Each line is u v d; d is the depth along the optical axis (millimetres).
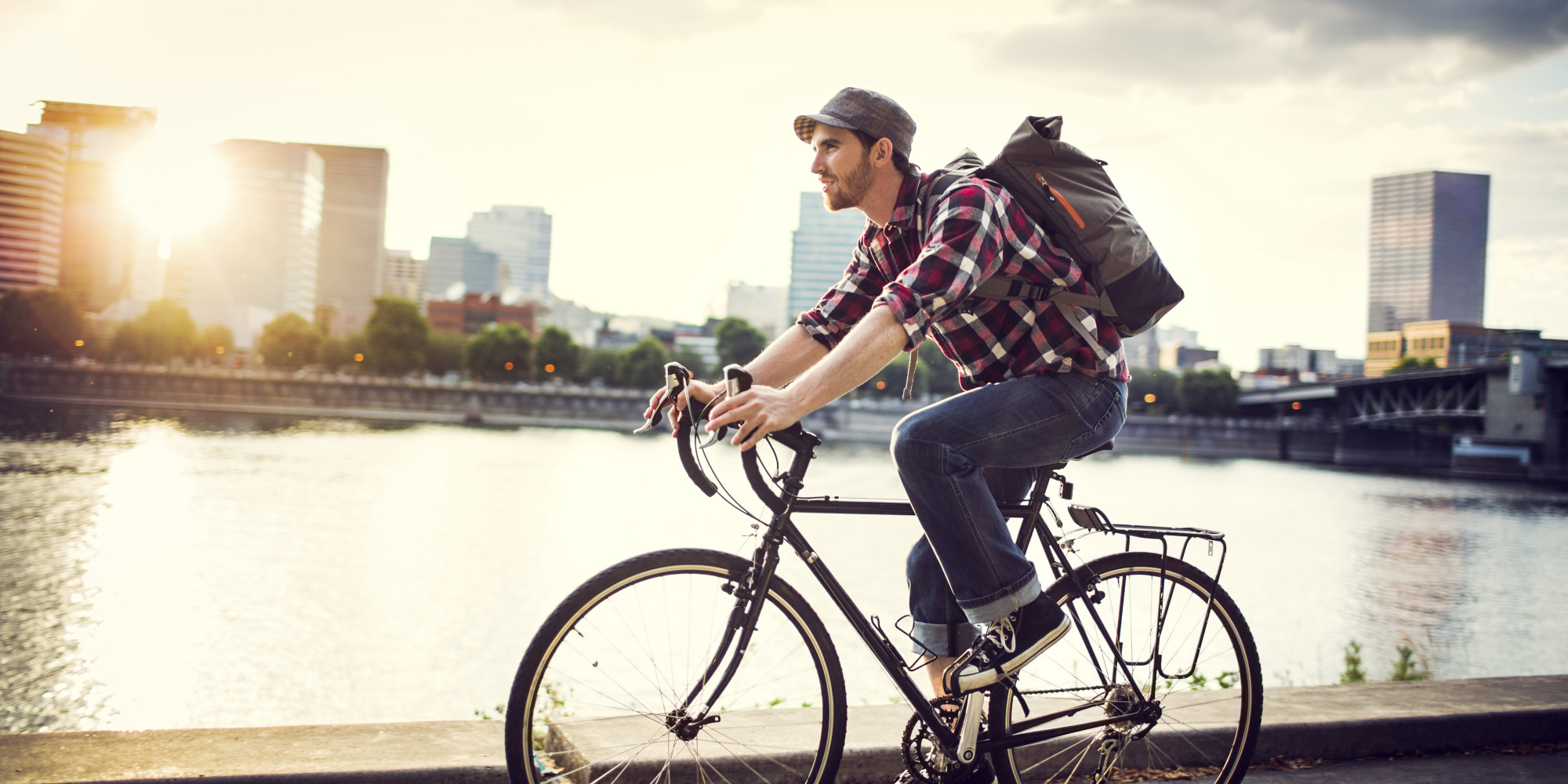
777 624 2654
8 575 32625
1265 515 56375
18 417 89062
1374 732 3055
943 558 2180
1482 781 2904
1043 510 2395
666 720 2043
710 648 2055
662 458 83438
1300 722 2998
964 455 2150
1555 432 86812
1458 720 3127
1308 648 24594
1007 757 2340
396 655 26203
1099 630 2354
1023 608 2191
